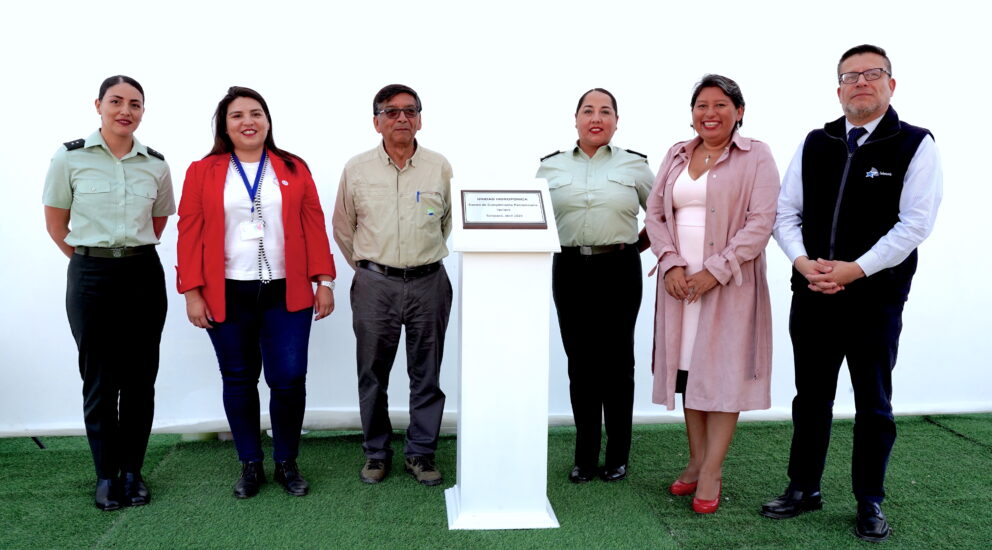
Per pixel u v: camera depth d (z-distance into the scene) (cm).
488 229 274
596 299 317
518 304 276
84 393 296
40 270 361
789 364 412
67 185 285
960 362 418
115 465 302
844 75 267
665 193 304
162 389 376
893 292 271
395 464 348
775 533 279
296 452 319
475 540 272
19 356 366
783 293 405
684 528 284
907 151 261
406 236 313
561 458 360
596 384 326
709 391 291
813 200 280
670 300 303
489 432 280
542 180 296
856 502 309
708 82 288
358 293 319
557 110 379
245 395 307
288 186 299
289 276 299
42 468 338
